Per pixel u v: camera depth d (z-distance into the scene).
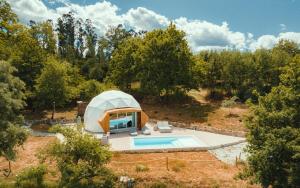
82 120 39.06
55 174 20.59
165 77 46.25
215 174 22.22
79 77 49.25
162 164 24.03
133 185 20.16
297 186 13.95
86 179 19.41
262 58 52.00
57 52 70.69
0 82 16.70
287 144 13.86
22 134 17.59
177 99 51.44
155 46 46.75
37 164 23.42
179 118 40.81
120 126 34.31
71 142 18.05
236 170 23.12
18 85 18.28
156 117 41.34
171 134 33.16
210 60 56.03
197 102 50.56
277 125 15.27
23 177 20.08
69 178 18.23
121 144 29.06
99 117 33.09
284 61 51.78
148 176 21.25
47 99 38.69
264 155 14.45
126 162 24.30
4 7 32.34
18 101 17.42
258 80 51.53
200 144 29.33
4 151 16.92
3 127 16.44
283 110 15.17
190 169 23.14
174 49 46.50
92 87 45.16
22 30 38.47
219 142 30.16
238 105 47.69
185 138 31.64
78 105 41.44
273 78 51.75
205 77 53.88
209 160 25.31
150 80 47.09
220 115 41.50
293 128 14.50
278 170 14.57
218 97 53.75
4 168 22.52
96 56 74.88
